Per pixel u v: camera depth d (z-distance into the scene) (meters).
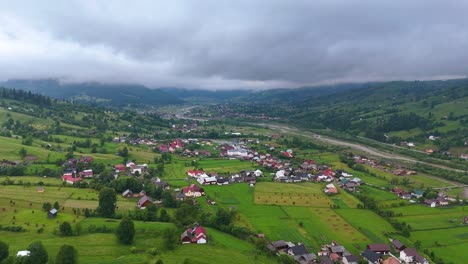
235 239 149.75
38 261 106.69
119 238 134.62
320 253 144.38
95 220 153.88
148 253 127.56
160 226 151.50
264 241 144.25
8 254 111.69
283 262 132.88
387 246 148.75
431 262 142.12
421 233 170.38
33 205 168.00
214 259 127.62
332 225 172.38
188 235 142.50
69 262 108.00
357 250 148.50
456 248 155.50
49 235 137.25
